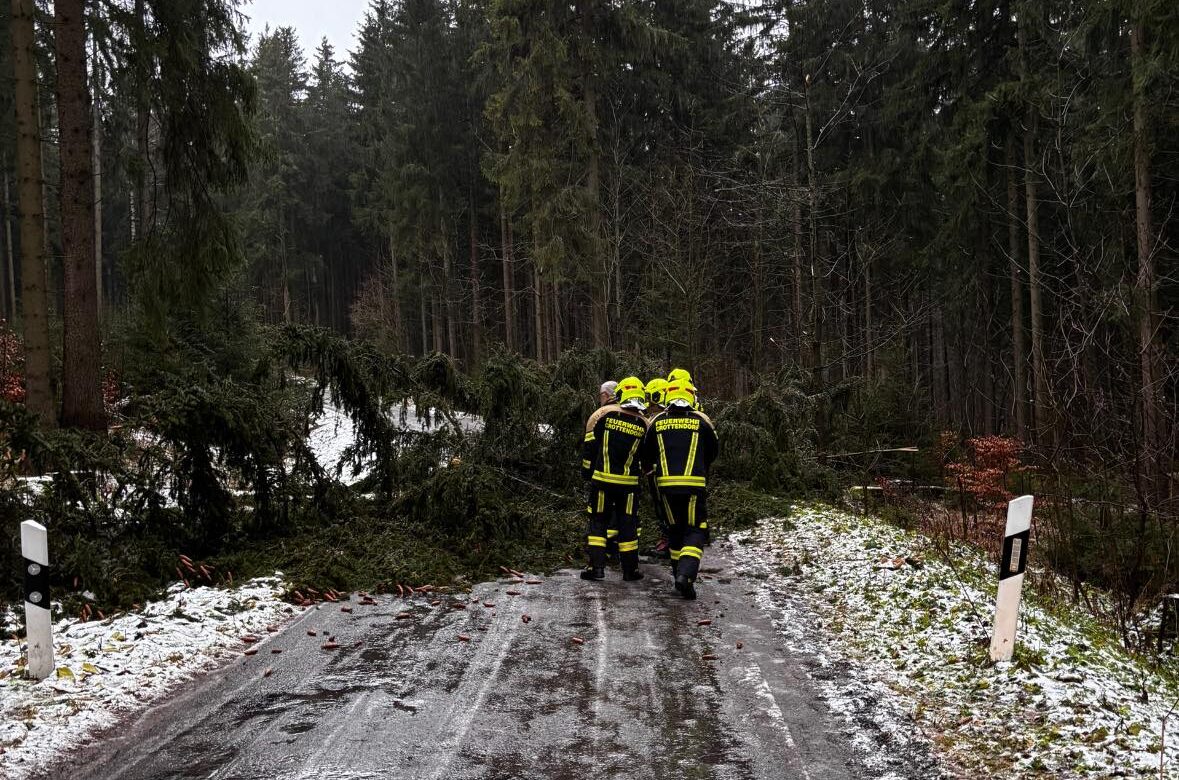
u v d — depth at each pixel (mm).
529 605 6406
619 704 4355
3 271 37688
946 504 12523
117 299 47188
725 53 28797
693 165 24625
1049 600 6734
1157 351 6723
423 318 43844
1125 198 16609
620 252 26875
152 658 4945
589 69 24234
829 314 23672
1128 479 6797
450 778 3467
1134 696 4457
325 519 8562
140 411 7238
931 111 24203
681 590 6574
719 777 3523
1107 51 16938
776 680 4773
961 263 23484
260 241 45750
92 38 13203
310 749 3744
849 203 25750
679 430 6973
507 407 10359
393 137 36938
